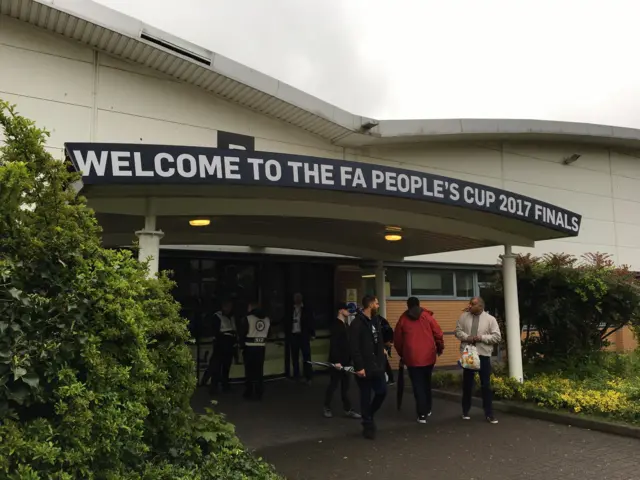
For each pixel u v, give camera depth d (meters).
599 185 16.97
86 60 8.68
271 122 10.70
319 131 11.26
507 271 9.02
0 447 2.81
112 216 6.79
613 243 17.05
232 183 5.21
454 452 6.16
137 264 4.28
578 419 7.36
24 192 3.50
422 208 7.31
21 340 3.06
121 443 3.45
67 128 8.38
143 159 4.88
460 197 6.86
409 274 14.13
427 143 13.30
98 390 3.33
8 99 7.95
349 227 8.53
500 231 8.90
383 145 12.55
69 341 3.26
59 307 3.26
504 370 9.73
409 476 5.35
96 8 8.17
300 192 6.03
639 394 7.84
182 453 4.28
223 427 4.93
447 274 14.85
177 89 9.57
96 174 4.73
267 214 6.48
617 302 9.91
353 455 6.05
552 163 15.86
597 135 15.48
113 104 8.87
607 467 5.60
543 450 6.23
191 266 11.08
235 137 10.16
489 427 7.34
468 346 7.63
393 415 8.13
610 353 10.80
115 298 3.56
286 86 10.05
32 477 2.83
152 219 5.77
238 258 11.39
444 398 9.39
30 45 8.23
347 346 8.01
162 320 4.29
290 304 12.17
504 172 14.70
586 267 10.39
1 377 2.95
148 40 8.62
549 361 10.06
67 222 3.51
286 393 10.09
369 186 6.05
